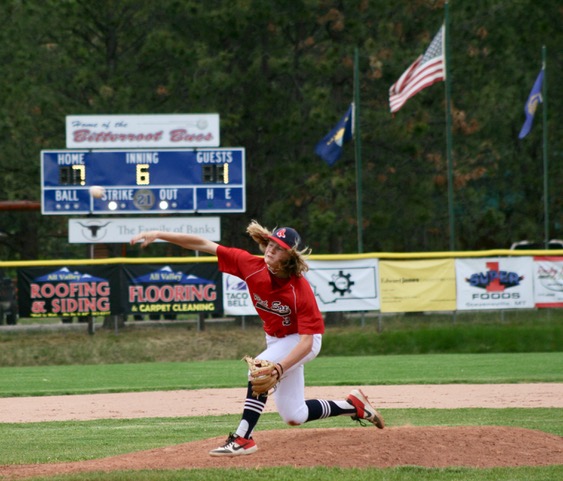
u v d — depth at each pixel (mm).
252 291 22031
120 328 74875
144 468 21516
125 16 90688
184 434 31062
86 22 90062
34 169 90375
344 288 66125
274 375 21219
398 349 65625
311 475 20125
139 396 44219
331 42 92500
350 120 78125
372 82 93312
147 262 66188
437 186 94250
